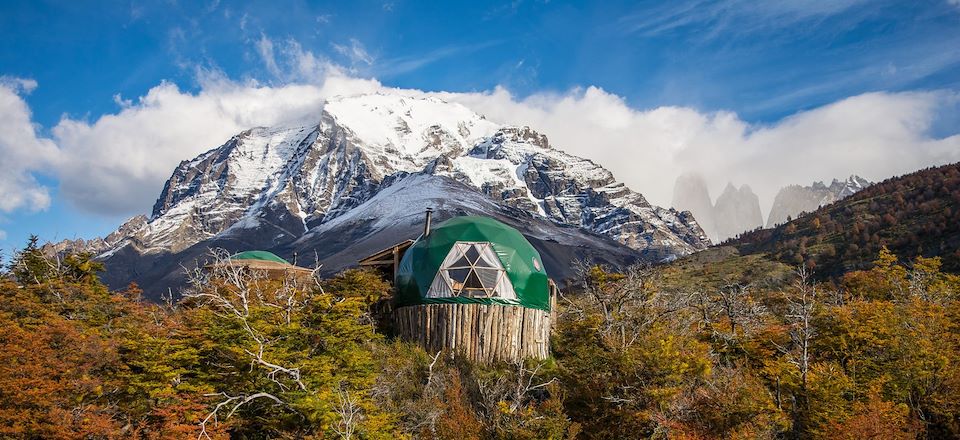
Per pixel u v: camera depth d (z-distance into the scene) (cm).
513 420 2947
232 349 2800
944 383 3622
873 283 6050
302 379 2797
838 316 4016
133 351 2984
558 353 4344
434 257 4359
